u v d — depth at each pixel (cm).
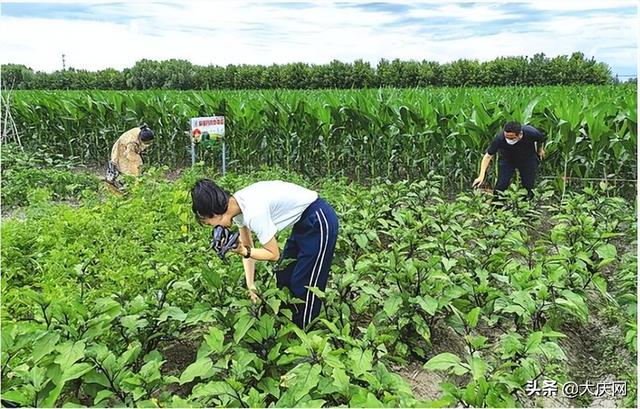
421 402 264
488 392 279
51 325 314
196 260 443
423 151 898
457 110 908
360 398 257
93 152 1205
